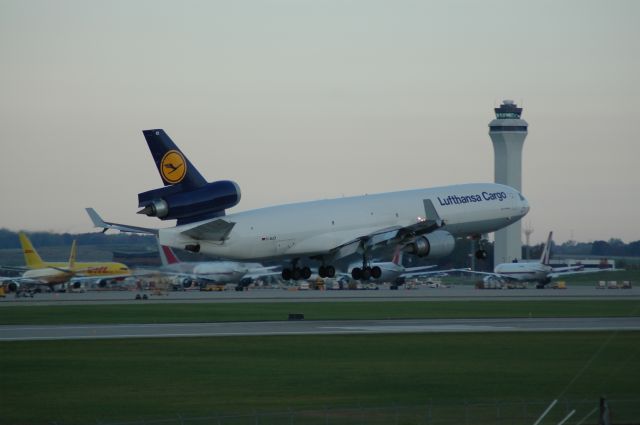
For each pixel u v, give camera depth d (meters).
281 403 97.88
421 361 126.25
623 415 87.38
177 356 130.62
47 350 136.75
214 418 89.31
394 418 89.19
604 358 129.50
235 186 181.38
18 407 95.94
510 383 109.75
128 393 103.19
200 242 174.50
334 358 129.00
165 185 177.88
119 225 173.12
